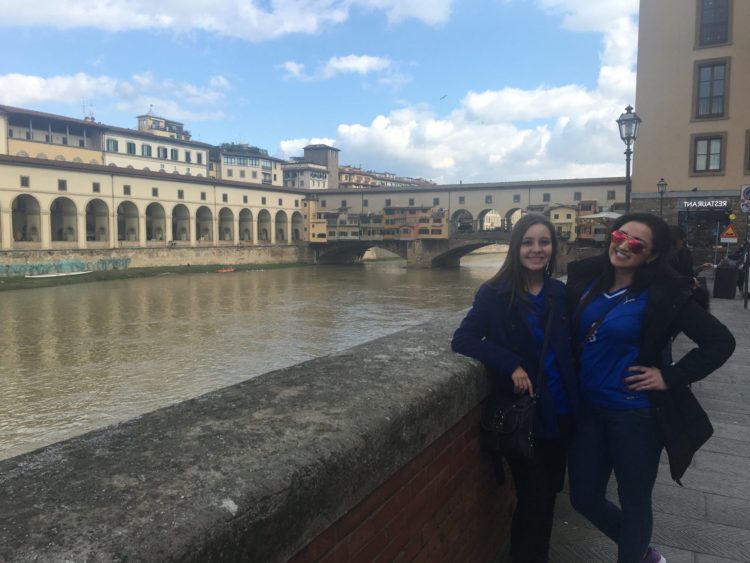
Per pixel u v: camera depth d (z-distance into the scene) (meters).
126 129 79.31
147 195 67.69
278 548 1.37
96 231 64.81
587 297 2.66
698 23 29.56
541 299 2.68
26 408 18.72
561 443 2.76
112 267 62.72
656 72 30.53
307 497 1.45
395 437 1.88
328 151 116.56
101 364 24.28
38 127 70.75
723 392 6.58
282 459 1.47
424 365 2.57
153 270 64.69
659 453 2.54
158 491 1.28
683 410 2.50
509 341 2.64
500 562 3.07
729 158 29.39
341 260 91.50
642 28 30.67
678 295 2.45
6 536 1.08
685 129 30.17
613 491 4.07
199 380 22.11
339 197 88.38
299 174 110.81
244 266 76.06
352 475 1.63
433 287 55.09
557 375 2.65
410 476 2.08
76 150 73.12
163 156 85.38
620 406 2.53
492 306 2.67
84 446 1.55
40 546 1.06
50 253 57.22
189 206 72.81
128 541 1.09
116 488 1.29
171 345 28.12
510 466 2.80
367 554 1.81
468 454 2.66
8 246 54.44
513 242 2.65
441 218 78.06
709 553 3.29
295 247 85.88
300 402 1.98
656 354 2.51
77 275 57.09
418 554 2.17
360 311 39.53
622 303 2.56
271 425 1.73
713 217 30.09
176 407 1.91
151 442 1.58
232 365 24.39
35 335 30.20
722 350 2.35
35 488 1.29
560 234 64.44
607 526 2.72
